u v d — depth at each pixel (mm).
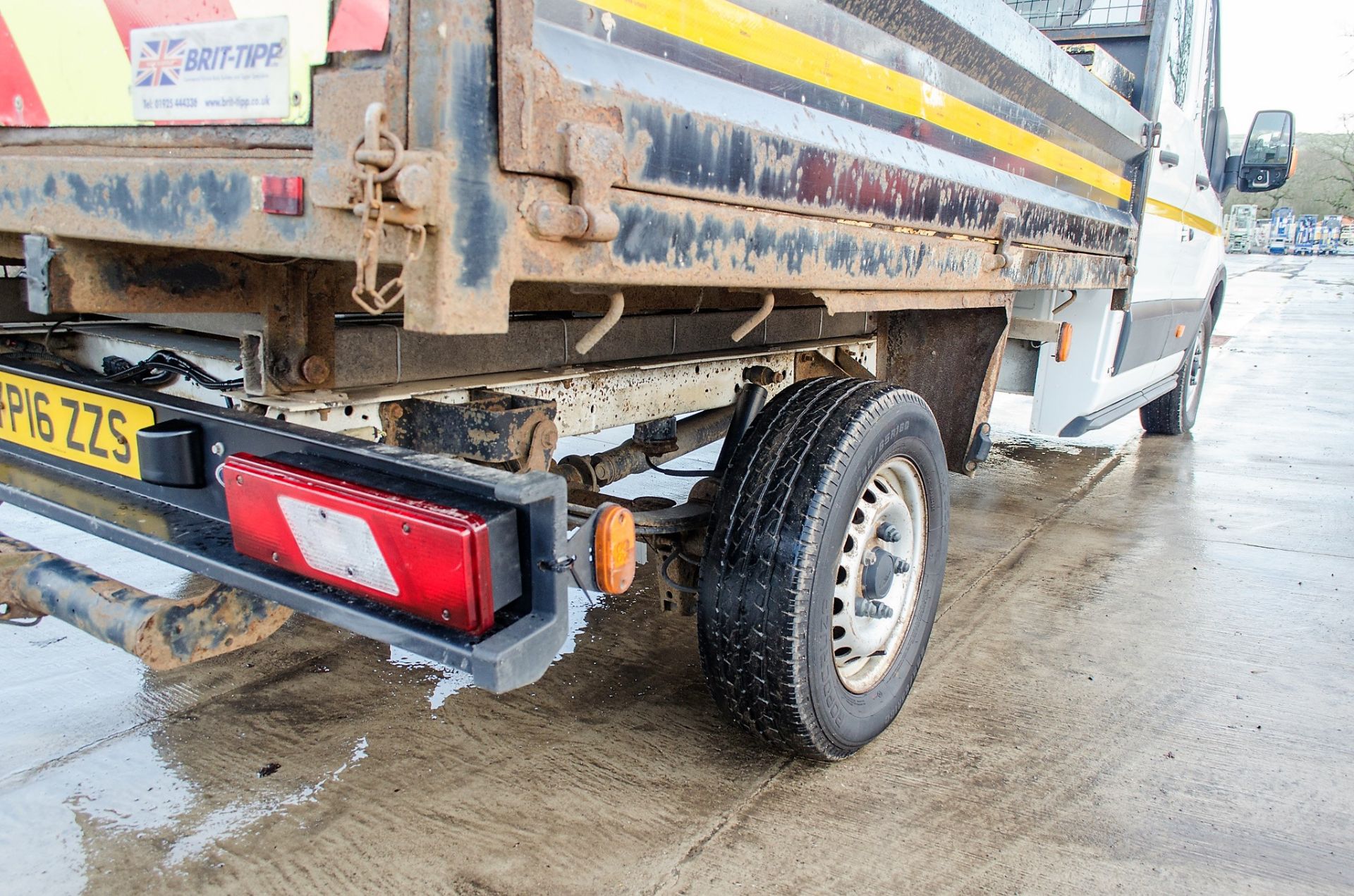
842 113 1982
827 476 2041
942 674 2861
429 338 2057
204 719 2430
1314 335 13398
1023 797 2223
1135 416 7543
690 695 2658
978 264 2523
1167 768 2379
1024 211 2748
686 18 1551
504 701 2586
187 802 2076
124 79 1523
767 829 2053
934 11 2170
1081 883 1929
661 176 1424
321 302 1854
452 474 1464
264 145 1355
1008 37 2564
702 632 2129
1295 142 5684
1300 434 6820
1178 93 4465
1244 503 4961
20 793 2074
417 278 1161
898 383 3492
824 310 3248
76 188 1580
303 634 2953
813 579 2020
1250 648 3137
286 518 1558
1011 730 2543
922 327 3373
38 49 1654
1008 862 1980
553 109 1233
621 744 2381
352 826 2016
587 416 2420
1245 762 2424
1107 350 4262
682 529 2172
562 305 2326
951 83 2395
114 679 2605
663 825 2055
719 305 2842
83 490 1914
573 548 1616
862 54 2021
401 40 1144
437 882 1848
